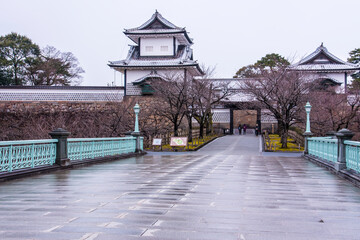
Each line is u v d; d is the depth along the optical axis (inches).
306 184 405.4
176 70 1663.4
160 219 236.2
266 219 239.9
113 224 222.7
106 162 705.6
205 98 1478.8
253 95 1430.9
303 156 900.0
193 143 1389.0
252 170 555.5
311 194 338.3
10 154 434.9
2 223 223.8
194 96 1416.1
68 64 2691.9
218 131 2064.5
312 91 1332.4
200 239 195.5
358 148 422.6
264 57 2728.8
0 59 2263.8
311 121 1216.2
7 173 422.9
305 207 279.0
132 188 363.3
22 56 2394.2
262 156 932.0
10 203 285.7
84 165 615.2
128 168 578.6
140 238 195.8
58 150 544.7
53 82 2513.5
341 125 1291.8
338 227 222.4
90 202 290.0
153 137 1298.0
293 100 1184.8
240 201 299.6
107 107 1556.3
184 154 1023.0
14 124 1485.0
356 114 1284.4
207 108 1498.5
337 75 1897.1
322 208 275.9
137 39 1820.9
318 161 668.1
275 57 2696.9
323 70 1850.4
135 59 1753.2
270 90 1198.3
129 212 255.4
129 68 1678.2
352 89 1505.9
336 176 484.1
